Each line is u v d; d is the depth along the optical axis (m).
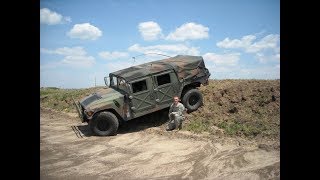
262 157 8.47
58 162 9.23
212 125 11.67
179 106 11.83
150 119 13.09
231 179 7.41
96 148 10.62
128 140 11.33
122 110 11.98
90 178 7.95
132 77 11.98
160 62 13.29
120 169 8.53
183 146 10.09
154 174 8.06
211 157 8.90
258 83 13.92
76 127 13.91
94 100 12.12
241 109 12.25
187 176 7.79
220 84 14.70
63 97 19.83
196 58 13.26
